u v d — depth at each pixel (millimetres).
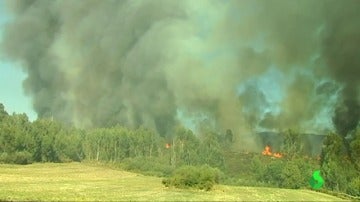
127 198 54125
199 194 62656
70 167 131625
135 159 137875
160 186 75938
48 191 60250
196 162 130625
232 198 58938
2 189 60062
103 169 128875
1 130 134750
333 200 65812
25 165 132750
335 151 92188
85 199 50000
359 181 85062
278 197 63906
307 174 95438
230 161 133000
